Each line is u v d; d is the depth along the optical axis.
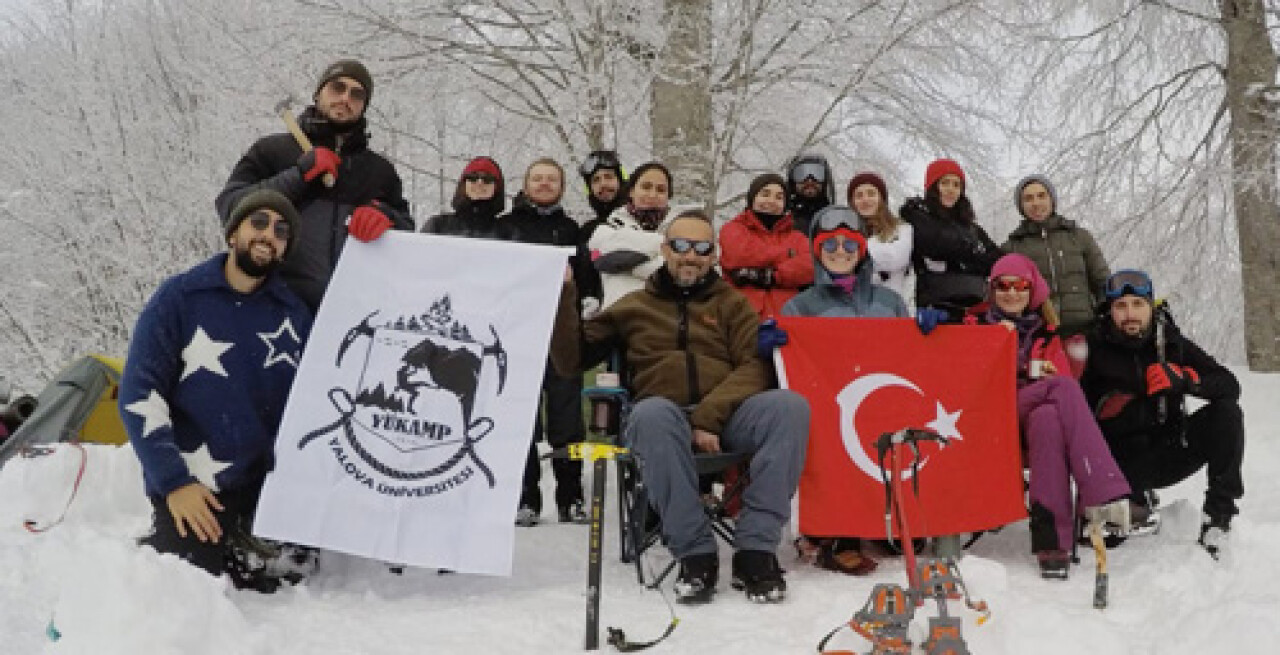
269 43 9.04
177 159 12.59
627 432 3.51
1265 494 5.47
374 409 3.57
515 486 3.48
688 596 3.37
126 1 13.21
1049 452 3.68
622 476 3.96
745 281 4.70
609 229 5.08
